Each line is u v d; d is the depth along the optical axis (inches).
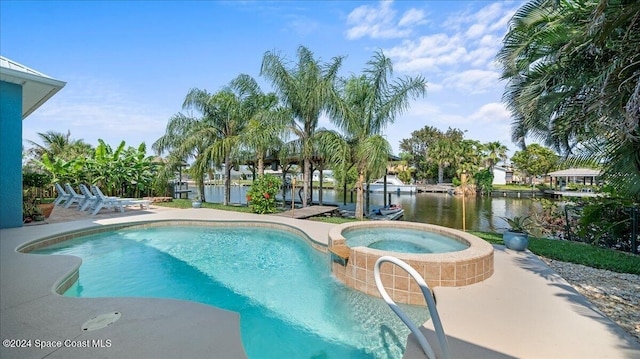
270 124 453.1
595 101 185.3
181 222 371.9
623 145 179.5
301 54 451.8
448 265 156.2
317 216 430.9
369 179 425.4
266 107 531.8
